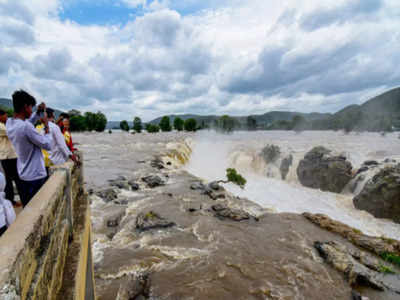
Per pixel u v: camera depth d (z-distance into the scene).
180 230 13.52
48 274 2.07
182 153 47.53
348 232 14.68
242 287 9.09
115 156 38.97
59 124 6.80
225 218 15.98
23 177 3.65
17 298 1.23
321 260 11.41
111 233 12.58
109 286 8.48
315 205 26.84
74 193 4.91
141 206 16.94
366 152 42.97
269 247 12.40
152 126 157.38
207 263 10.40
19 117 3.50
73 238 3.61
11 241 1.50
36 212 2.03
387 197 22.66
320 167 32.88
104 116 158.12
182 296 8.32
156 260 10.33
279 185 35.00
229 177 26.36
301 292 9.10
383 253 12.55
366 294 9.39
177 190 21.95
